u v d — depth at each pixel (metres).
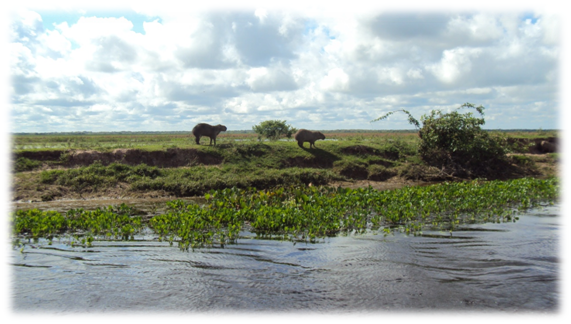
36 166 16.61
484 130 22.98
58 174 15.66
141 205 13.50
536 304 5.57
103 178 15.75
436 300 5.70
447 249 8.05
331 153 21.52
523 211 12.27
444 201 12.74
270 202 12.88
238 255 7.66
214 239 8.88
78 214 11.37
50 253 7.79
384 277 6.51
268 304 5.58
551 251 7.89
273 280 6.40
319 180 18.56
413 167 21.03
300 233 9.45
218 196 13.01
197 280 6.41
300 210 11.28
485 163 22.45
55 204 13.61
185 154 19.14
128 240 8.76
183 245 8.27
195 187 15.74
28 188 14.64
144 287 6.16
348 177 19.89
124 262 7.27
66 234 9.30
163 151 18.75
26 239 8.83
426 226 10.22
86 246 8.27
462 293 5.92
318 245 8.38
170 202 12.25
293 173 18.27
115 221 10.15
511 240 8.71
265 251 7.93
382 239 8.88
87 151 17.80
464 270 6.84
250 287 6.14
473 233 9.39
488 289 6.05
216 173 17.52
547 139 29.19
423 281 6.35
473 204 12.49
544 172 23.23
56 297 5.83
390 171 20.73
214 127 21.05
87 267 7.03
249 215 10.72
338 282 6.31
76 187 15.09
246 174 17.92
